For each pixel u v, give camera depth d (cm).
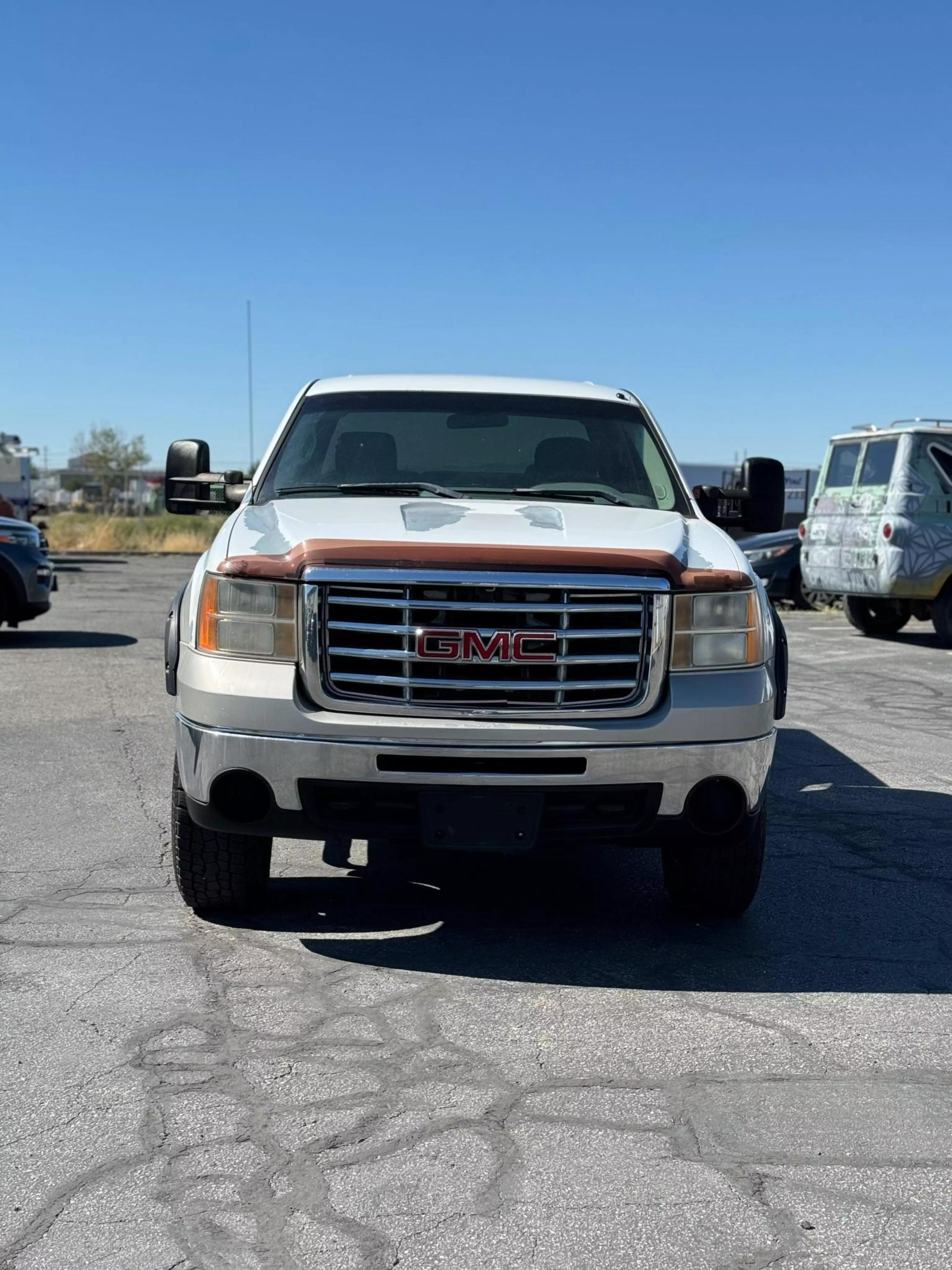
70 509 6969
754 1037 360
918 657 1302
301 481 518
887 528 1348
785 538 1791
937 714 954
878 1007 385
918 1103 321
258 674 396
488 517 443
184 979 395
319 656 392
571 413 561
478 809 393
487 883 505
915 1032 366
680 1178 281
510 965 414
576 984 399
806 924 462
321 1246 253
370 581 390
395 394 563
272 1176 279
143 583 2344
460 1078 330
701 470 3081
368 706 391
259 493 513
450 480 521
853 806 654
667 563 404
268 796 398
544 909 474
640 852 557
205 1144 292
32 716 865
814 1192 276
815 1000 390
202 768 400
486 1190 274
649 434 563
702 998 389
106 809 611
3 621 1296
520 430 547
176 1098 315
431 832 394
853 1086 330
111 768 701
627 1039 357
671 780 398
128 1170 281
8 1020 362
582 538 415
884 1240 258
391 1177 279
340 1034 357
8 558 1277
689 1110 314
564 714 394
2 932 434
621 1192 275
